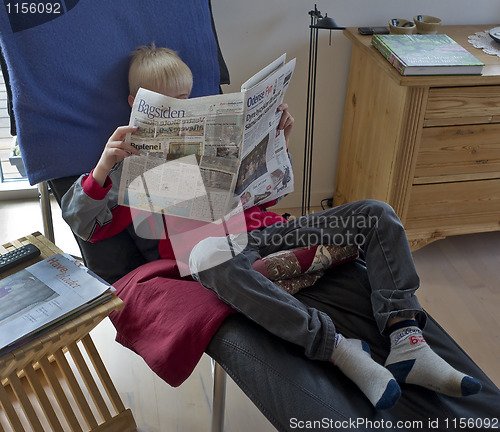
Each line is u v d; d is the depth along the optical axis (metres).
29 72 1.25
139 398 1.50
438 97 1.69
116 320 1.25
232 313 1.18
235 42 1.93
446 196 1.90
